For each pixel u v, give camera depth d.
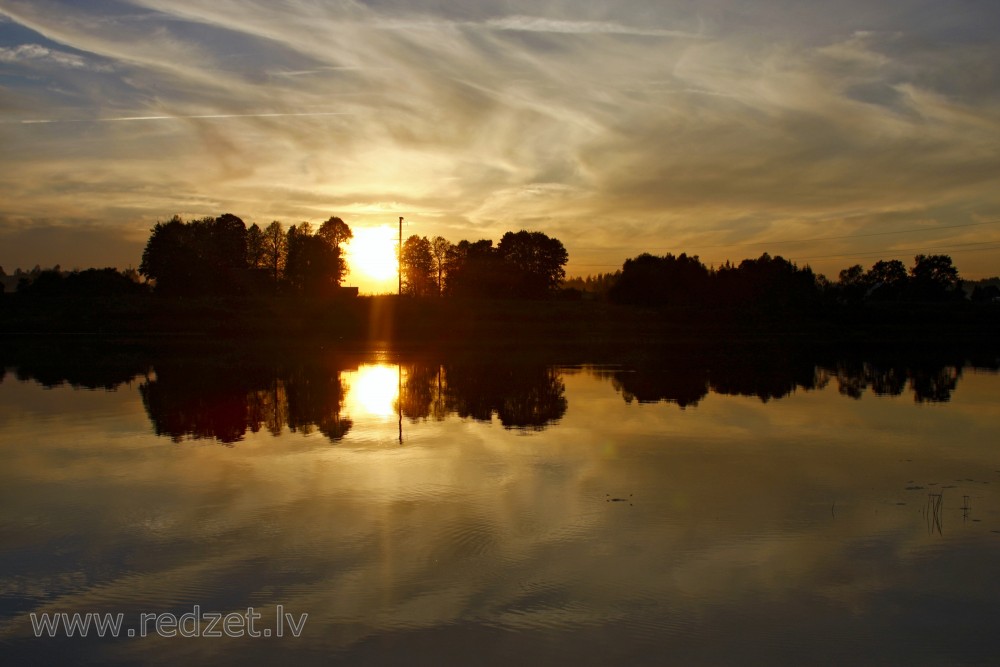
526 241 115.69
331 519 12.39
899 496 13.94
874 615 8.95
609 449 18.02
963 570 10.30
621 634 8.45
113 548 11.16
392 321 75.94
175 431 20.45
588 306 88.12
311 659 7.99
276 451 17.72
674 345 64.06
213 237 101.19
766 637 8.41
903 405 26.17
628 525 12.08
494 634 8.45
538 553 10.83
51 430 20.78
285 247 114.38
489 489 14.23
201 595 9.52
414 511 12.81
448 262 116.50
